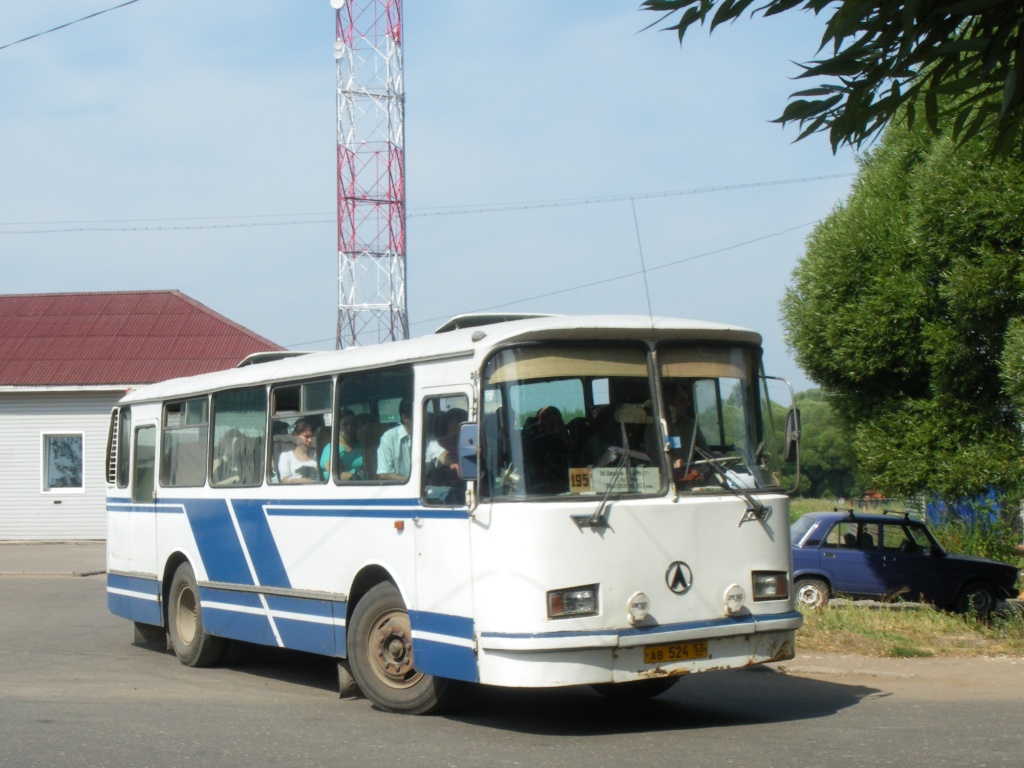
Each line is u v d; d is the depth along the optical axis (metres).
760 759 7.33
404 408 9.35
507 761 7.40
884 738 8.04
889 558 18.77
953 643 13.48
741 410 9.10
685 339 8.92
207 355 33.72
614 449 8.45
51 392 32.38
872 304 16.45
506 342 8.40
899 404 17.03
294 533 10.66
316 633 10.30
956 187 14.84
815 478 63.06
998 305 14.88
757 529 8.78
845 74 4.48
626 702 10.00
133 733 8.49
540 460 8.22
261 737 8.32
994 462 15.78
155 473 13.41
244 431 11.70
